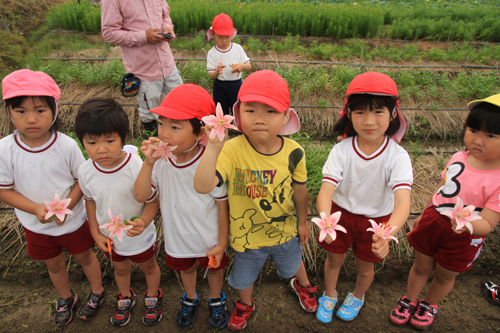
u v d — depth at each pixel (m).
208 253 2.05
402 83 5.49
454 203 2.05
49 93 1.86
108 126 1.77
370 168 2.00
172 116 1.71
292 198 2.06
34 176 2.02
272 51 6.47
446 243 2.10
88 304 2.53
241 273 2.19
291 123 1.93
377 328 2.49
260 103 1.67
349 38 7.35
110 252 2.03
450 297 2.75
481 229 1.87
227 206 2.06
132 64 3.76
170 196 2.00
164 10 4.00
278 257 2.21
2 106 4.66
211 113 1.89
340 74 5.41
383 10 8.86
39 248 2.20
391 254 3.01
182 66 5.81
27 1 8.71
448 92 5.30
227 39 4.00
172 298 2.71
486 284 2.78
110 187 1.98
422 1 14.79
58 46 6.72
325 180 2.05
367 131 1.86
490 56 6.76
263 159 1.88
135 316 2.54
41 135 1.97
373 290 2.82
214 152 1.59
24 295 2.75
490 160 1.92
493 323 2.54
